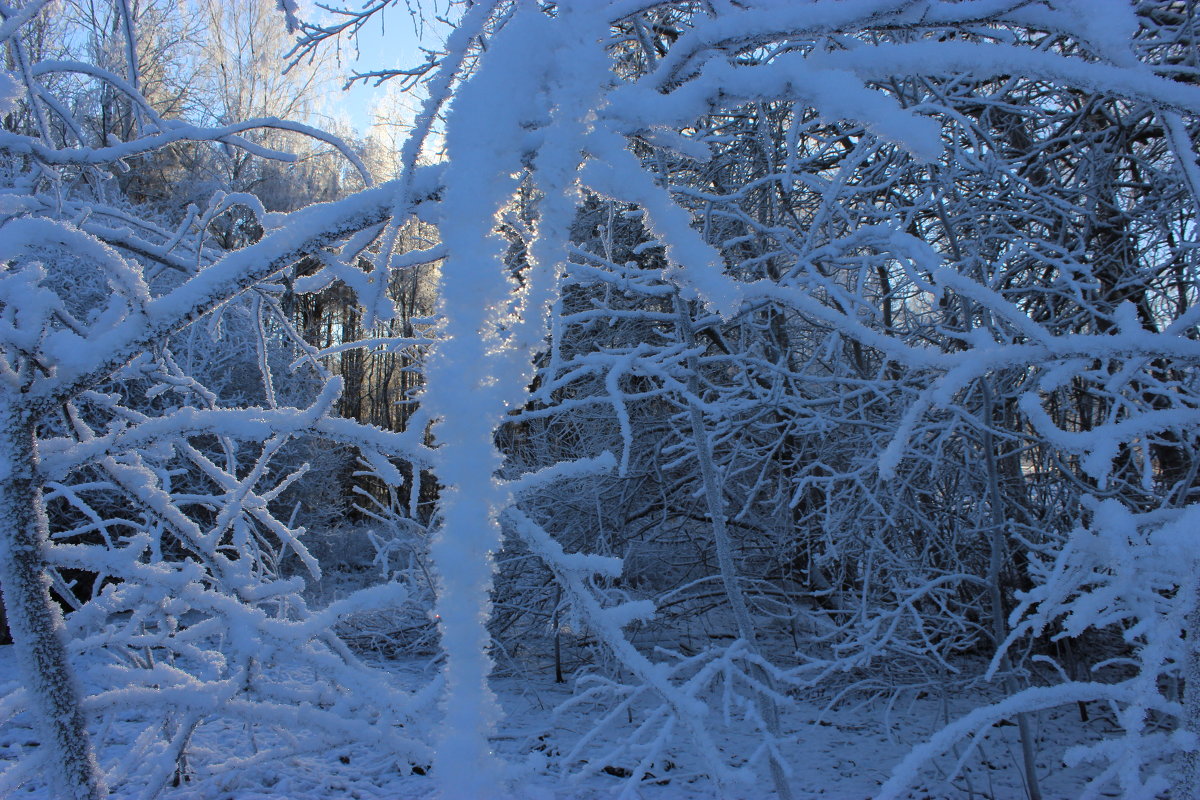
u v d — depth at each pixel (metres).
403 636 6.98
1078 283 4.46
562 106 0.92
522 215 2.16
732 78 1.05
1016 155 5.85
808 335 6.51
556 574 1.38
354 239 1.46
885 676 5.27
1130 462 4.54
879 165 5.00
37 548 1.48
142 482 1.69
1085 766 4.38
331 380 1.60
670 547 7.44
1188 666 1.44
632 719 5.33
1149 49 4.70
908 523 5.09
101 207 2.78
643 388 7.32
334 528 12.33
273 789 3.75
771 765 1.97
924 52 1.09
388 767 4.17
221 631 1.98
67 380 1.44
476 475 0.79
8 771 1.44
